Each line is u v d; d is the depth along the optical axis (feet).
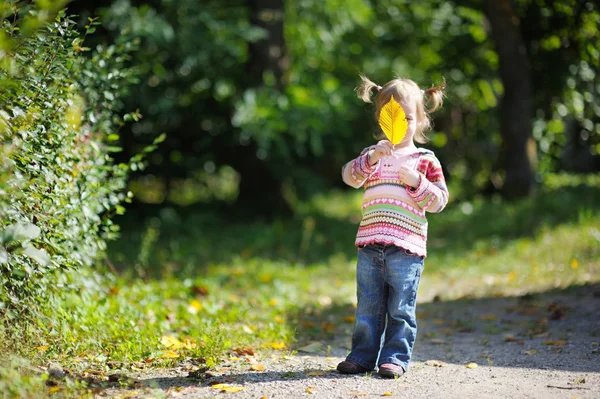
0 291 16.35
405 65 76.64
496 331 25.45
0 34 13.97
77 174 20.52
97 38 46.47
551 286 33.71
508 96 61.72
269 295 33.91
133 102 53.72
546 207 53.93
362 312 18.39
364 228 18.24
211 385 17.02
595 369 18.89
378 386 16.97
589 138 65.46
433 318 28.78
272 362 19.93
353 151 70.59
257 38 57.11
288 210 65.92
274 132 56.80
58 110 19.07
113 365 18.42
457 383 17.39
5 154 15.48
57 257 18.53
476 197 68.44
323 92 62.34
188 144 65.21
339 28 69.21
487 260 42.63
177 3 53.57
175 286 32.55
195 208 67.00
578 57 62.59
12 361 15.38
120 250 45.62
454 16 71.46
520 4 61.87
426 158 18.34
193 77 58.49
